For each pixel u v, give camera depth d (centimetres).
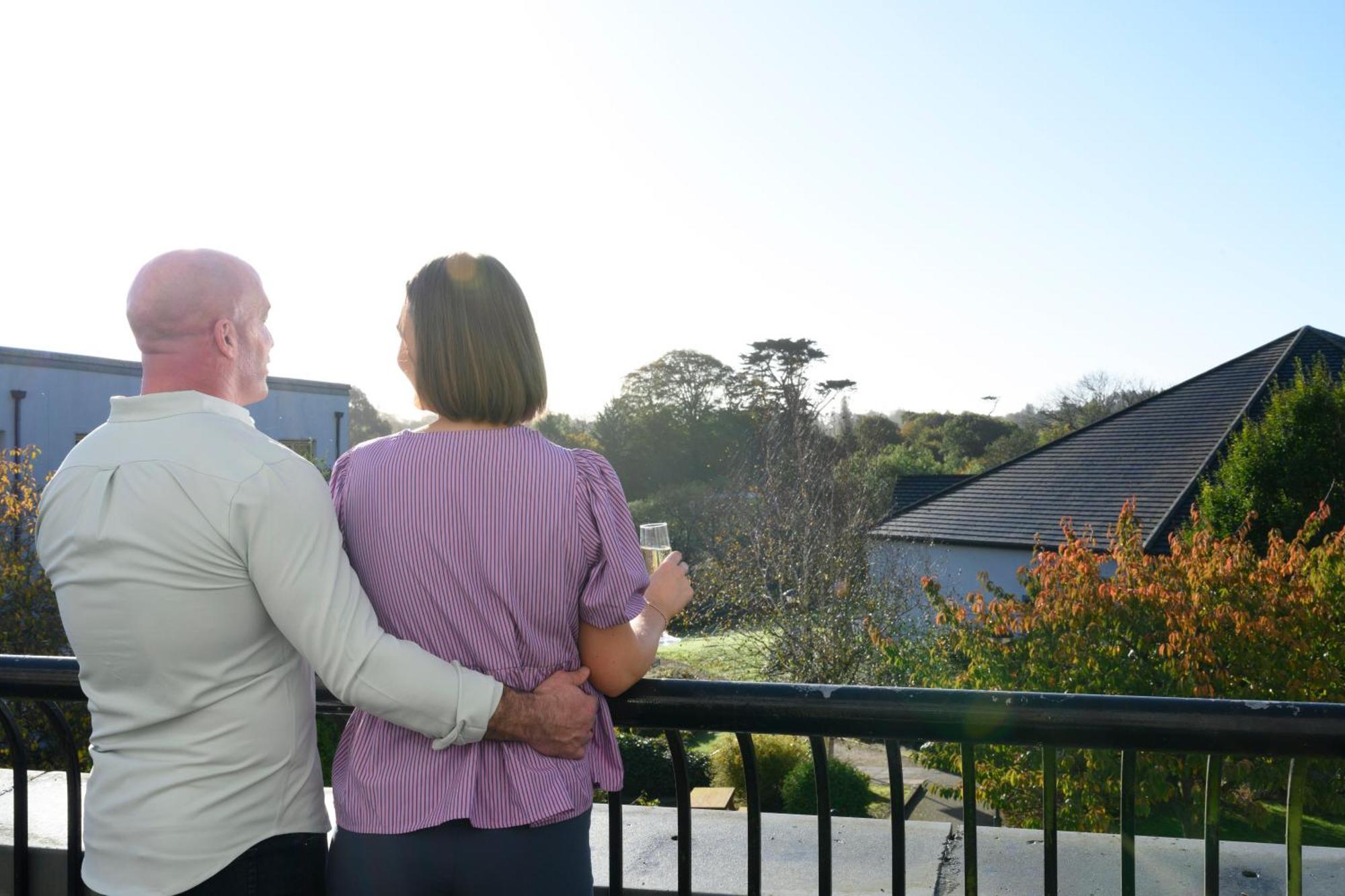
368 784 121
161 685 120
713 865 209
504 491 119
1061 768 669
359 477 125
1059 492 1928
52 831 225
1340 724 126
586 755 129
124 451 121
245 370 131
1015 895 196
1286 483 1411
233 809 121
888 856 215
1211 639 687
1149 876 202
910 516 2081
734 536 1684
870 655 1285
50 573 125
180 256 128
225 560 116
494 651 119
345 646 113
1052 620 726
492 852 118
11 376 1750
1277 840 739
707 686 146
